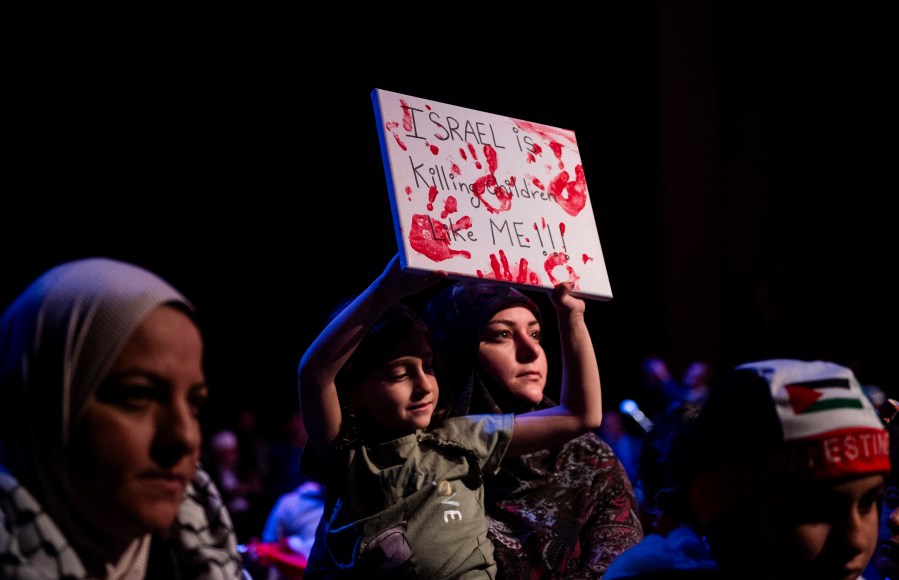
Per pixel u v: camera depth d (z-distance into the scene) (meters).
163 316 1.24
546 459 2.29
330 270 10.09
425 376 2.03
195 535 1.43
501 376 2.30
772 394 1.32
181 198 9.15
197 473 1.49
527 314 2.37
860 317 9.73
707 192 10.25
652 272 10.47
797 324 9.91
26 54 7.89
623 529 2.23
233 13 8.80
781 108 10.16
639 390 10.38
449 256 1.99
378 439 2.04
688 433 1.52
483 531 1.99
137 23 8.36
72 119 8.27
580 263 2.21
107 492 1.18
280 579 4.16
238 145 9.21
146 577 1.42
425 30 9.74
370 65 9.52
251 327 10.18
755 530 1.33
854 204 9.88
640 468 2.00
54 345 1.18
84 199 8.58
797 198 10.12
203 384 1.29
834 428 1.29
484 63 10.05
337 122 9.52
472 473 2.04
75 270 1.24
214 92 8.91
